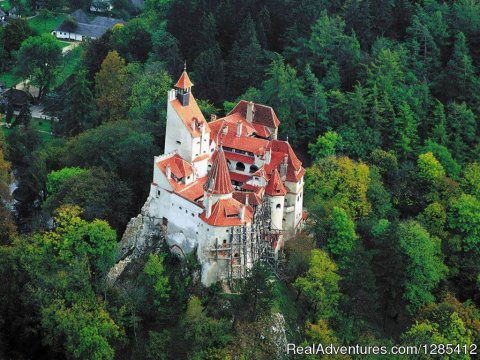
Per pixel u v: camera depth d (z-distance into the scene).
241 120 187.25
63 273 162.12
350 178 194.38
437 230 199.38
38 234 171.75
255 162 175.88
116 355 160.25
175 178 169.12
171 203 168.62
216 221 158.75
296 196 175.12
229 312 159.00
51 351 164.12
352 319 167.62
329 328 162.88
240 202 164.00
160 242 171.88
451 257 197.50
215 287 161.50
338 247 180.62
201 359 151.38
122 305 162.75
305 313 167.12
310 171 193.75
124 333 159.25
